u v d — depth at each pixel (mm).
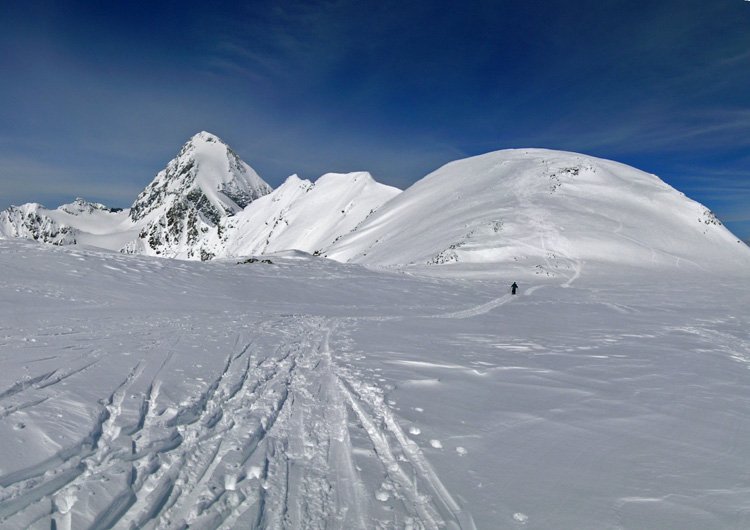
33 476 3311
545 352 9414
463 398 6047
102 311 11445
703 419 5426
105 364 6438
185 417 4789
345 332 11445
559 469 4070
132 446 4004
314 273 25969
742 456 4418
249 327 11109
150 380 5852
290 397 5891
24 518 2850
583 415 5473
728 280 32219
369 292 21625
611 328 13375
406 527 3203
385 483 3779
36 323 9188
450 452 4363
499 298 22078
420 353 8977
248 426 4773
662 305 20125
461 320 14625
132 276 17516
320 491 3652
